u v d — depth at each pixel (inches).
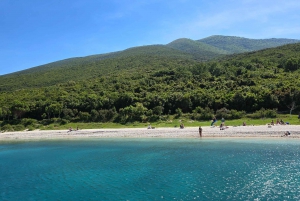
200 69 4682.6
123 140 2108.8
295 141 1606.8
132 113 2962.6
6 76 7288.4
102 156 1529.3
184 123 2564.0
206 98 3078.2
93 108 3393.2
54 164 1393.9
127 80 4512.8
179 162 1274.6
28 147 2042.3
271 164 1142.3
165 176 1066.7
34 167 1350.9
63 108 3437.5
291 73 3676.2
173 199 828.6
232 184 927.0
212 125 2297.0
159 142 1898.4
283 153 1326.3
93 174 1158.3
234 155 1347.2
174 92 3447.3
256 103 2805.1
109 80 4658.0
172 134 2153.1
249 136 1861.5
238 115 2578.7
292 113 2586.1
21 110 3417.8
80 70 6496.1
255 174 1020.5
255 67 4301.2
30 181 1105.4
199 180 991.0
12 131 3006.9
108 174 1144.8
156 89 3796.8
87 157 1526.8
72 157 1551.4
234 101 2906.0
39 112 3503.9
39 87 5187.0
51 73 6505.9
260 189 868.6
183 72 4510.3
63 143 2142.0
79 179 1096.2
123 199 852.6
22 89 4970.5
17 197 924.6
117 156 1504.7
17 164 1441.9
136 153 1556.3
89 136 2444.6
